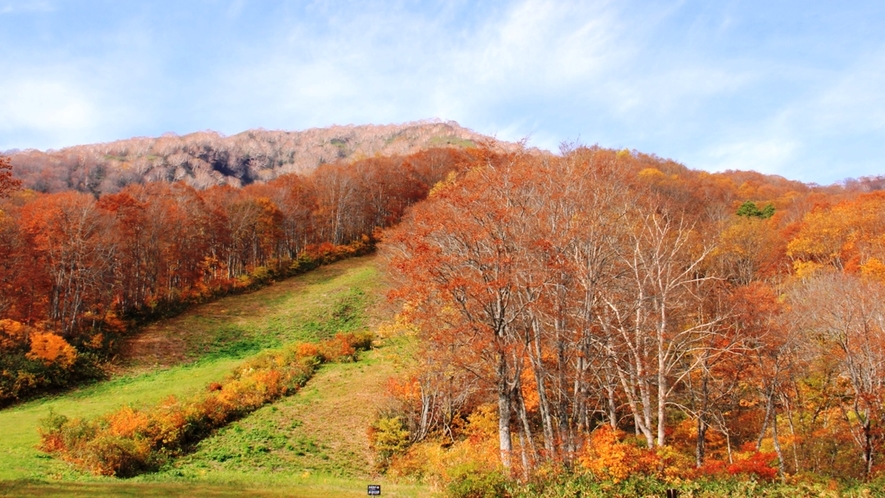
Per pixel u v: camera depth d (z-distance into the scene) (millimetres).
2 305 44469
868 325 27031
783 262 56875
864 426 24703
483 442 27891
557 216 24812
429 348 26391
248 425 31625
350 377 40938
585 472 19750
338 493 20547
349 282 69875
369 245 89125
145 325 54844
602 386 28125
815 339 29672
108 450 23156
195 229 66250
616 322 27156
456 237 22578
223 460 26781
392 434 28859
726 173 113375
